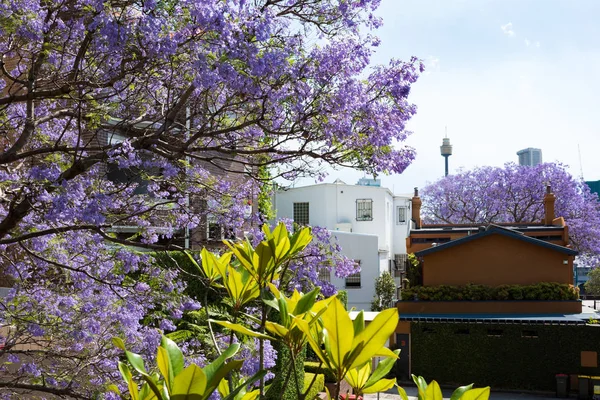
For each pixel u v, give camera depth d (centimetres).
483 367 2358
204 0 623
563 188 4631
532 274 2586
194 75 708
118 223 798
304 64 727
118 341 183
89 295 786
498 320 2338
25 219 777
